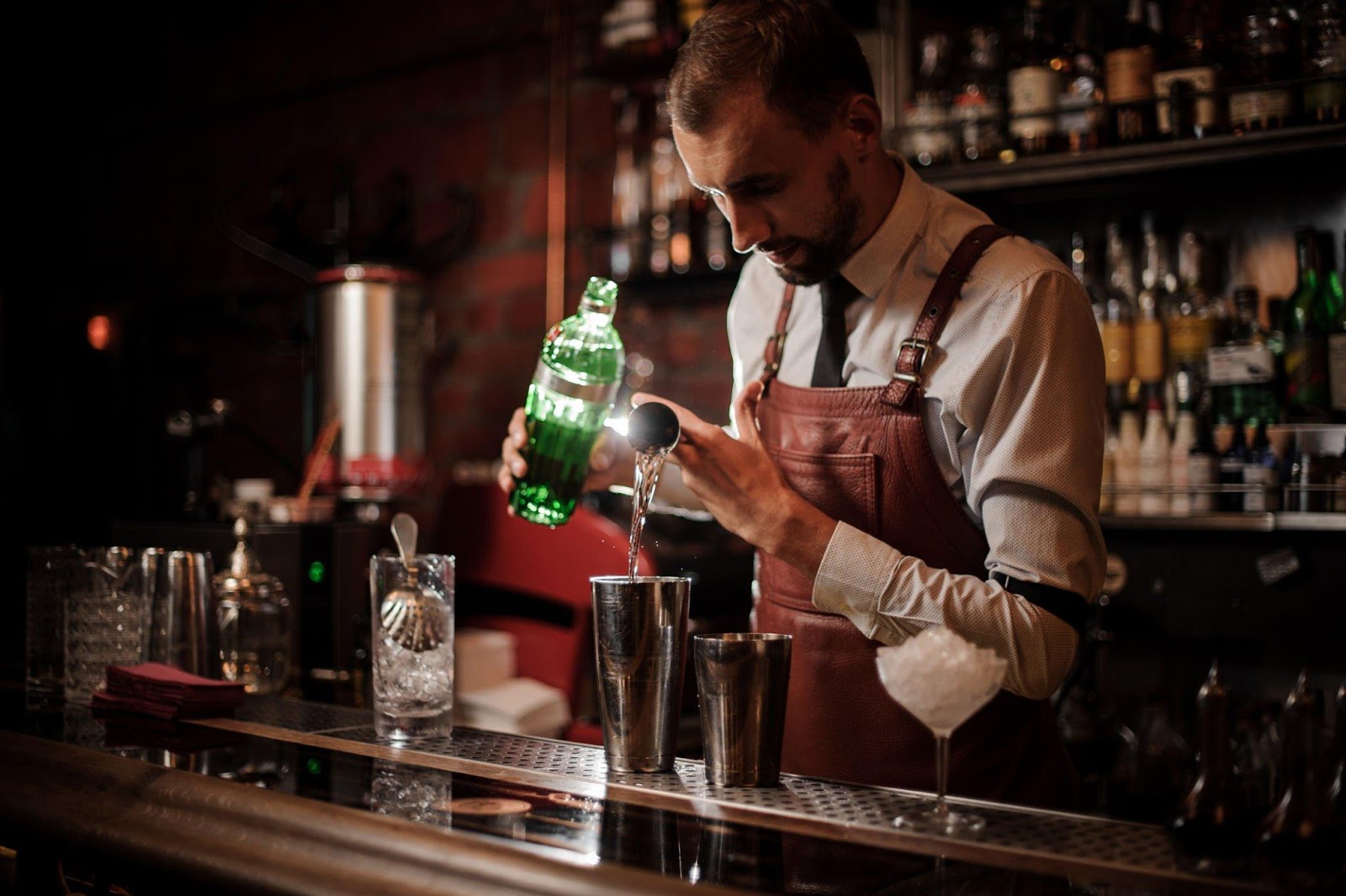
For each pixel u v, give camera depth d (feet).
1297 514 6.38
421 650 4.32
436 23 11.28
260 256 12.25
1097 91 7.02
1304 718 3.08
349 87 11.87
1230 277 7.24
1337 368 6.53
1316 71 6.42
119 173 13.71
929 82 7.77
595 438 4.86
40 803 4.02
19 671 6.16
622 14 9.41
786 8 4.25
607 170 10.11
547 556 8.32
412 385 8.51
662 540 8.37
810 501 4.90
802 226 4.44
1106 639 7.18
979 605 4.13
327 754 4.10
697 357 9.66
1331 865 2.95
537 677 8.22
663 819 3.29
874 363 4.87
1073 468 4.24
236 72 12.78
